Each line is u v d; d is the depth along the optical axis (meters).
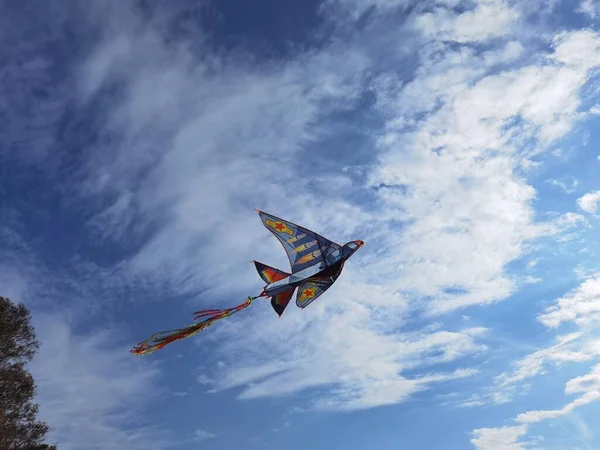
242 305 7.98
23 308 26.69
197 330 7.69
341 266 8.15
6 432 23.59
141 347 7.57
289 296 8.11
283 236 8.40
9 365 25.53
